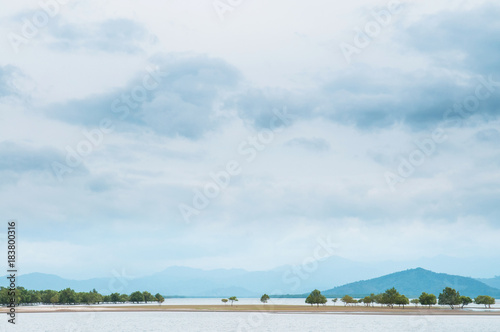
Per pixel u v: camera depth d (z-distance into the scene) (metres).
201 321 185.75
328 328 149.75
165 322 180.75
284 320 190.62
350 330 141.88
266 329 146.25
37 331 140.25
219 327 154.50
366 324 166.38
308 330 142.00
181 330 143.88
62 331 140.75
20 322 178.25
